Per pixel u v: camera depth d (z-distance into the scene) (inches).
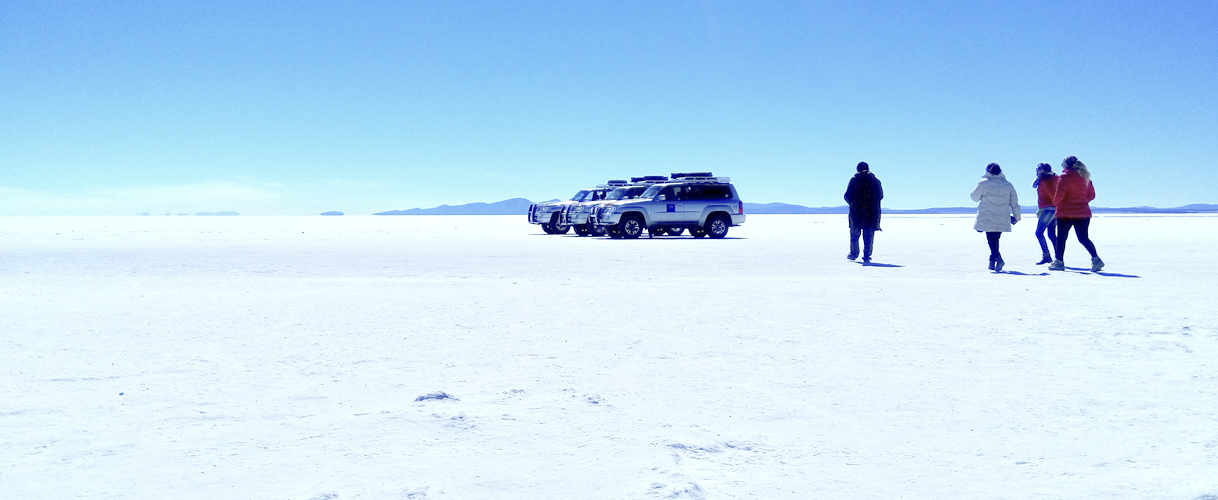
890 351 247.1
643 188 1246.3
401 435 153.9
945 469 135.6
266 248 922.1
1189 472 132.6
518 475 130.5
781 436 155.3
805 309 347.6
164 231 1717.5
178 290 432.1
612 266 603.5
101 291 427.5
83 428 159.6
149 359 234.8
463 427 159.5
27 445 147.9
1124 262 634.8
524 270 566.6
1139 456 141.9
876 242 1058.1
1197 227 1852.9
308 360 233.8
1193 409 174.4
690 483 125.9
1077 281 473.4
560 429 158.4
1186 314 324.8
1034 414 171.3
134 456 141.3
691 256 728.3
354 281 484.4
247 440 151.0
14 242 1112.8
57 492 123.3
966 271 553.3
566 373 215.5
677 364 227.8
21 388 196.1
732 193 1195.9
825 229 1852.9
